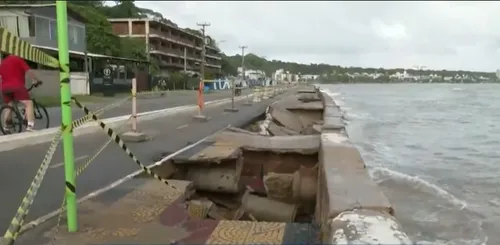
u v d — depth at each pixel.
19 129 10.48
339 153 7.08
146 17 89.75
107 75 39.25
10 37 3.30
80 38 40.03
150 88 47.12
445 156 15.41
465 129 19.20
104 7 92.44
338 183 4.98
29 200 3.77
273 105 24.47
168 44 88.94
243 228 4.25
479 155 15.16
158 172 7.64
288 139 10.72
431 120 25.70
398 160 14.85
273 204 8.93
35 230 4.40
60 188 6.08
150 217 4.76
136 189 6.02
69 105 4.09
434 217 8.55
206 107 24.05
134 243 3.97
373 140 19.81
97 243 3.99
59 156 8.47
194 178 8.52
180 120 16.34
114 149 9.41
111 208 5.10
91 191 5.87
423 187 10.84
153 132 12.42
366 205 4.00
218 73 110.38
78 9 62.25
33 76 10.49
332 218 3.75
